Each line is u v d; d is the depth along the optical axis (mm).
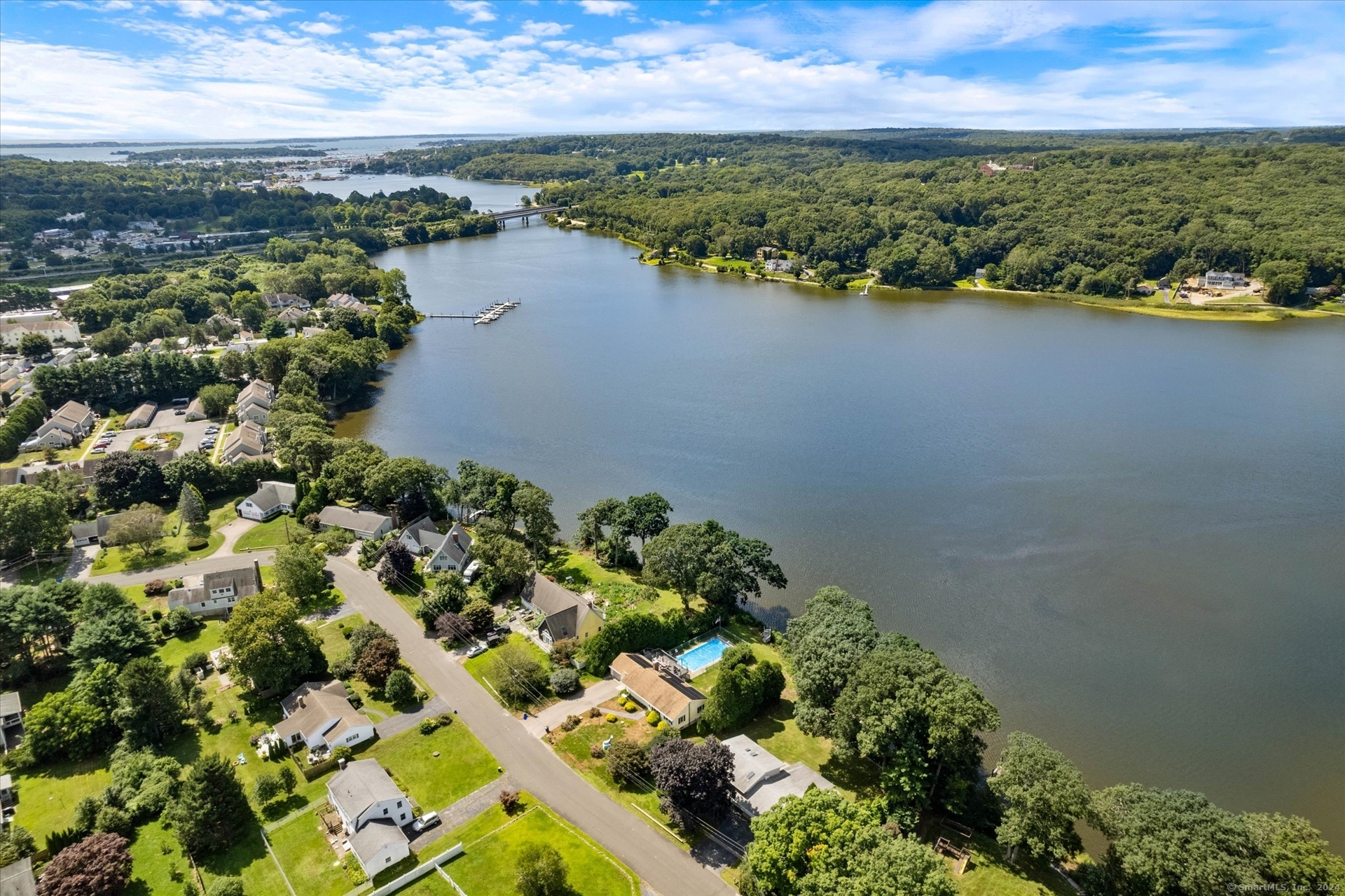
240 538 133375
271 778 76375
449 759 83562
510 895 67125
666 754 75938
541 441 178250
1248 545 132250
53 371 190750
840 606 96062
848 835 63000
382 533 132375
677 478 157625
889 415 192750
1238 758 88750
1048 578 122625
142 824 74000
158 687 83812
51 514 123875
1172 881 60781
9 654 95812
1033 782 68375
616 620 100062
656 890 68062
